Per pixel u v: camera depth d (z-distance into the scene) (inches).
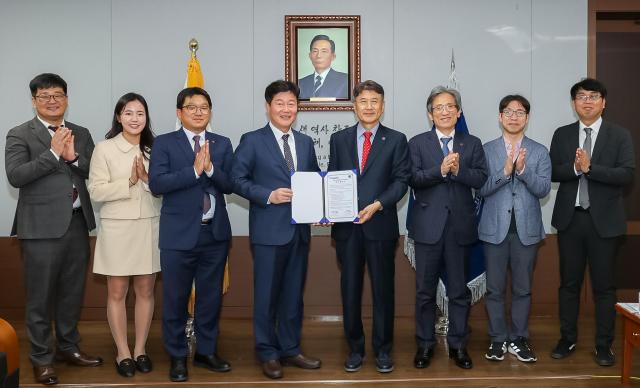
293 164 133.1
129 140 134.4
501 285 143.7
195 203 127.6
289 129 136.4
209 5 184.7
